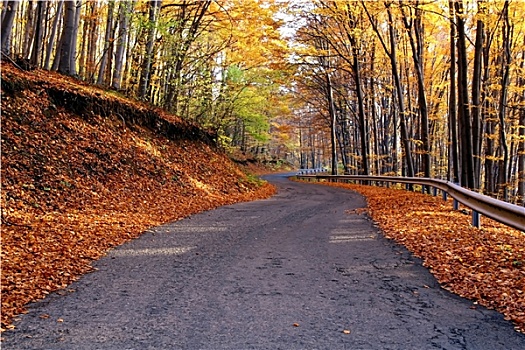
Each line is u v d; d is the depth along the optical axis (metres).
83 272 6.35
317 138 76.88
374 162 41.03
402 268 6.65
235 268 6.59
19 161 11.42
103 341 3.99
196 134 23.05
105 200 12.20
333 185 30.08
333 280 6.00
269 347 3.88
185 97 26.95
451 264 6.75
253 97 30.62
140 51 21.78
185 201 14.73
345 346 3.92
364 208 14.00
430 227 9.74
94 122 15.81
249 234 9.36
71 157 13.19
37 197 10.61
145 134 18.45
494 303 5.10
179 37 22.17
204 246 8.15
